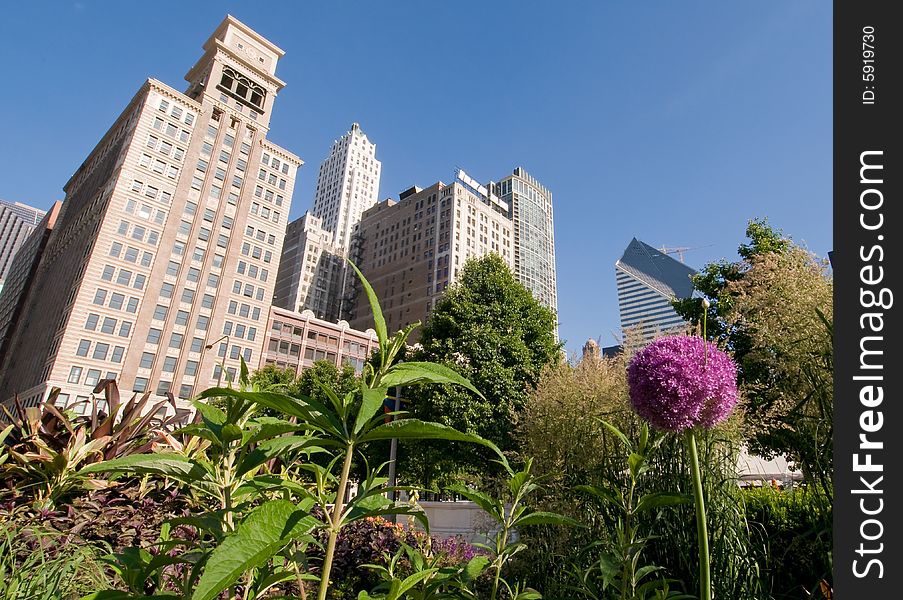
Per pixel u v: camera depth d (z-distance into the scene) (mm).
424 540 4348
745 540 3150
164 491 3170
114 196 50812
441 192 96812
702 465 3277
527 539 4219
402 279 96188
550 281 127000
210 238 57188
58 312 51812
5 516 2500
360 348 73188
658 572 3260
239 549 871
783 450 4605
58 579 1856
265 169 64625
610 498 2807
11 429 3182
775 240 13750
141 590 1289
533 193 134875
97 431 3154
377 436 1217
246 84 66062
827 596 2797
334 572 3811
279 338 64750
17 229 177875
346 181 140500
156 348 50656
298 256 110375
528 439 6637
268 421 1498
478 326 18938
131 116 58750
